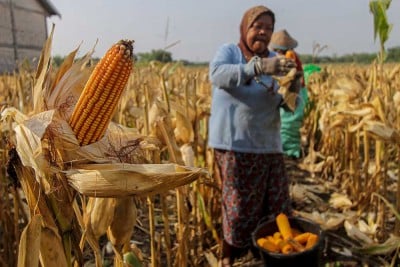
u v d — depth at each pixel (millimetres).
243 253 4152
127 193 1471
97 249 1821
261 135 3584
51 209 1520
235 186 3641
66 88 1725
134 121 5777
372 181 4828
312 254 3438
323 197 5949
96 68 1511
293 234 3799
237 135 3570
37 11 26688
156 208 5004
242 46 3588
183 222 3203
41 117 1481
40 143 1441
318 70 8648
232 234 3738
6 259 3289
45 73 1685
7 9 23203
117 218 1949
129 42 1521
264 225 3758
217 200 4496
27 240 1442
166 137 2762
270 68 3176
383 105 3924
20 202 3396
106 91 1501
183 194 3213
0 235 3738
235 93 3504
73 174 1489
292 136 7754
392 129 3734
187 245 3406
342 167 6438
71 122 1567
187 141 3428
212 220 4465
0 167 3100
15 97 4188
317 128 8602
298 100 3754
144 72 7855
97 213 1936
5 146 3053
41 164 1426
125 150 1814
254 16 3430
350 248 4125
